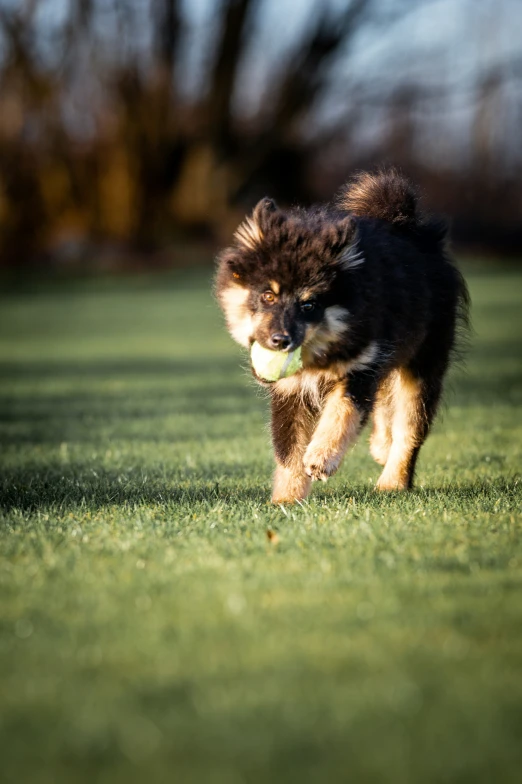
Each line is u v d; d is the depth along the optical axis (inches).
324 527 267.1
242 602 201.8
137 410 621.6
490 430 522.3
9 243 2046.0
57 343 1102.4
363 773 138.9
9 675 171.8
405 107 2309.3
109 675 171.0
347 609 199.8
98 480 371.2
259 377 320.2
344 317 318.3
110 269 2005.4
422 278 359.3
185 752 144.8
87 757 143.9
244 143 2158.0
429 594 208.8
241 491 346.9
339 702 159.2
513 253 2269.9
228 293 337.4
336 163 2305.6
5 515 296.2
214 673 171.0
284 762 141.9
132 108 2059.5
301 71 2094.0
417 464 421.4
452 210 2351.1
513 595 208.1
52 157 2059.5
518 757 142.9
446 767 140.3
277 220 327.6
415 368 370.9
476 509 295.0
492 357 922.7
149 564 235.1
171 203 2146.9
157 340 1126.4
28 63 2000.5
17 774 139.7
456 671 170.4
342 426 318.3
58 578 224.1
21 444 491.2
